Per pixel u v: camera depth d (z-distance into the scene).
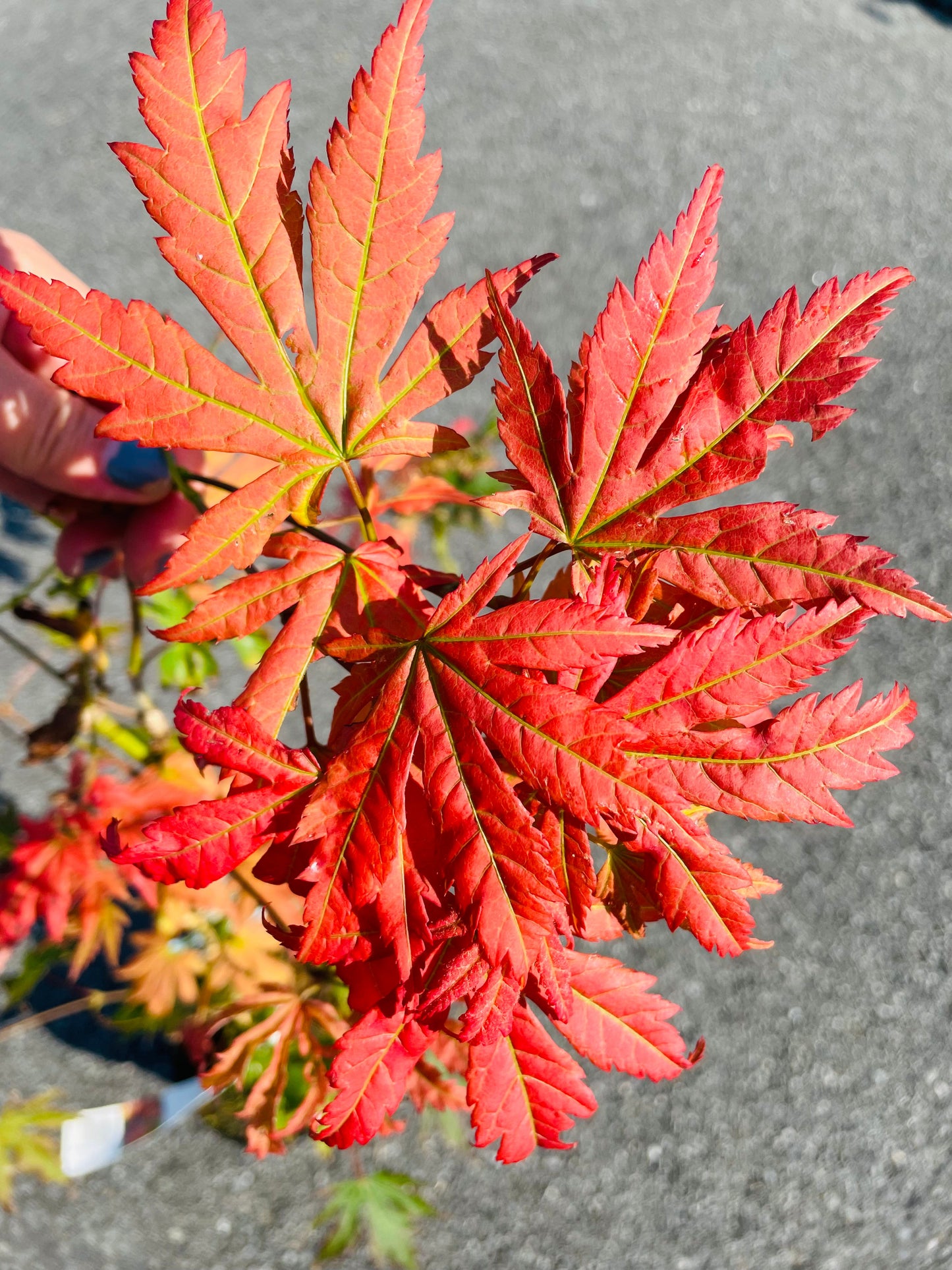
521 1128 0.18
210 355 0.18
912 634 0.73
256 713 0.17
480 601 0.17
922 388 0.84
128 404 0.18
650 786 0.16
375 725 0.17
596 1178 0.59
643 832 0.17
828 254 0.91
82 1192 0.56
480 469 0.46
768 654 0.17
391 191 0.18
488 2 1.09
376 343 0.19
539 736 0.16
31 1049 0.57
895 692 0.17
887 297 0.17
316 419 0.19
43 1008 0.58
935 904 0.66
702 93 1.04
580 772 0.16
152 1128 0.50
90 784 0.35
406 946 0.16
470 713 0.17
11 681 0.65
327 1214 0.47
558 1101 0.18
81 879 0.35
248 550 0.18
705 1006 0.63
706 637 0.17
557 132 0.96
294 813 0.17
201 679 0.41
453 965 0.16
